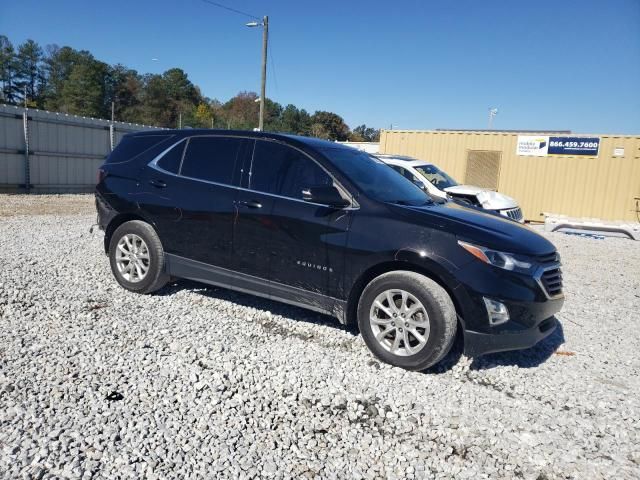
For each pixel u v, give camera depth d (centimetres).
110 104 9231
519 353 440
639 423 329
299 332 448
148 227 509
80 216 1134
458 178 1677
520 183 1606
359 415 313
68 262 627
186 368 354
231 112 9500
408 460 274
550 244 420
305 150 445
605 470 277
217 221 464
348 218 407
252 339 420
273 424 295
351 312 417
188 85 10200
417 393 347
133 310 468
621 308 615
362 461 269
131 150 544
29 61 9619
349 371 373
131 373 342
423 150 1711
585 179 1525
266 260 442
